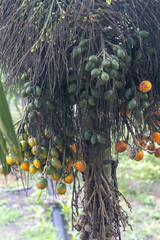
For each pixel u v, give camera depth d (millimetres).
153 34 1517
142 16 1504
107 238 1638
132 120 1554
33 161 1516
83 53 1408
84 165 1521
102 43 1357
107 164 1671
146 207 5020
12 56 1557
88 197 1663
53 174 1507
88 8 1372
